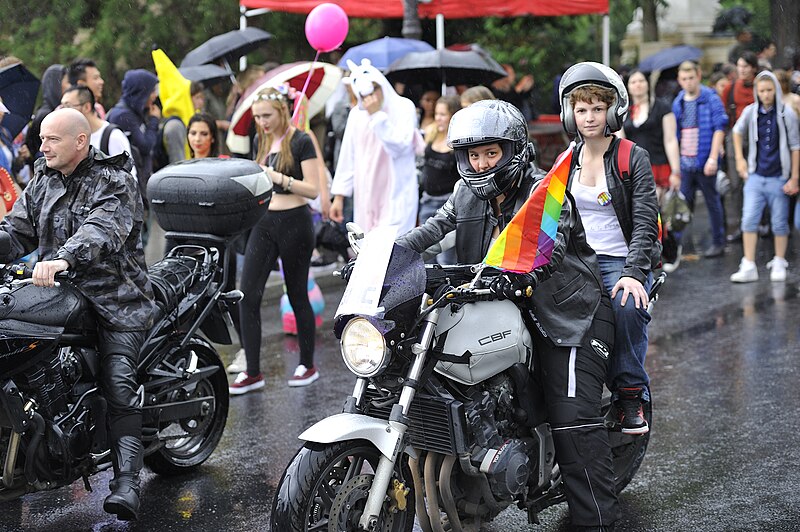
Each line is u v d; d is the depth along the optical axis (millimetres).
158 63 10336
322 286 12555
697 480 6125
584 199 5406
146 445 6109
